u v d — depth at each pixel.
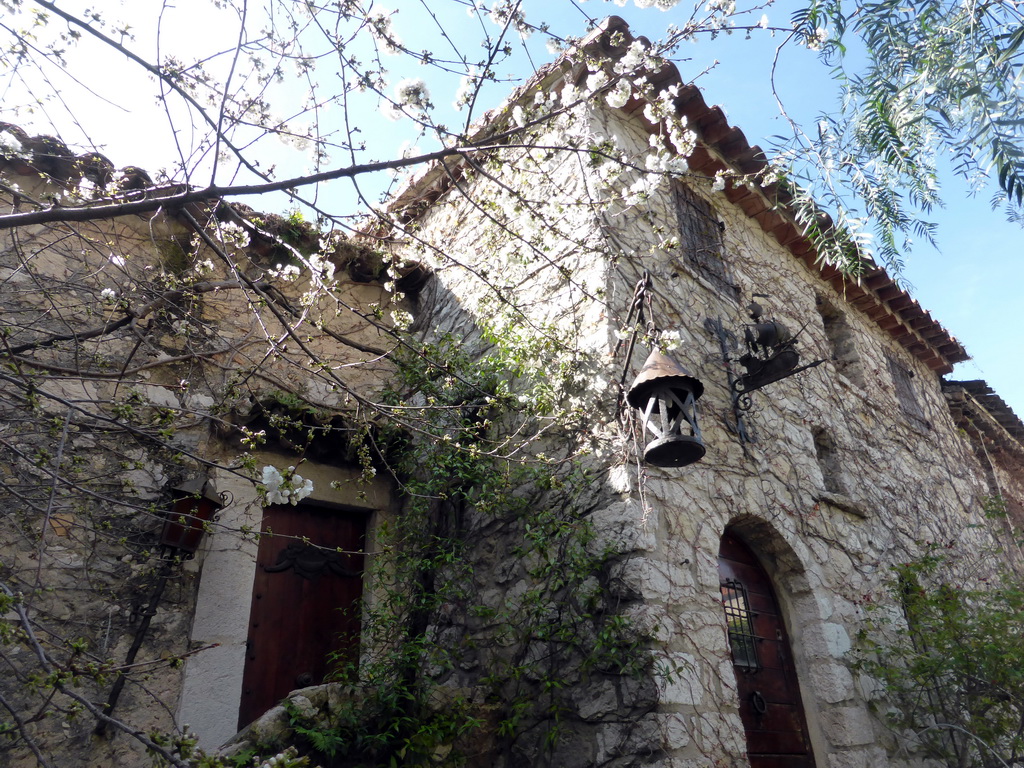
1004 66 2.73
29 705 3.62
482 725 4.16
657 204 5.66
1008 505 9.70
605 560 4.16
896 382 8.39
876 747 4.85
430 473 5.26
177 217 4.82
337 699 3.83
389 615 4.79
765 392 5.85
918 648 5.66
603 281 4.82
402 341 3.81
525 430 5.06
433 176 6.32
